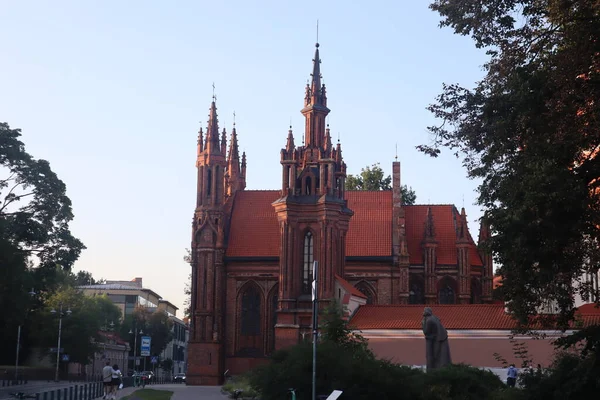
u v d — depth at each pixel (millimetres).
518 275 33188
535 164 30406
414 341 72375
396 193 95875
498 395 38312
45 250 86938
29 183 85500
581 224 29438
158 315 187250
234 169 106125
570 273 33562
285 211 84125
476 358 69250
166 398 57656
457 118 36219
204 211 92938
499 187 33719
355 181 137875
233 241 96250
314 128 87125
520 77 31172
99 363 157750
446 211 100062
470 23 34188
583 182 29750
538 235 30250
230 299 93812
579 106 31156
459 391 41500
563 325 34531
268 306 93062
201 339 90562
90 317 134125
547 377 32594
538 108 30844
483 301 95000
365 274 93188
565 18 31672
